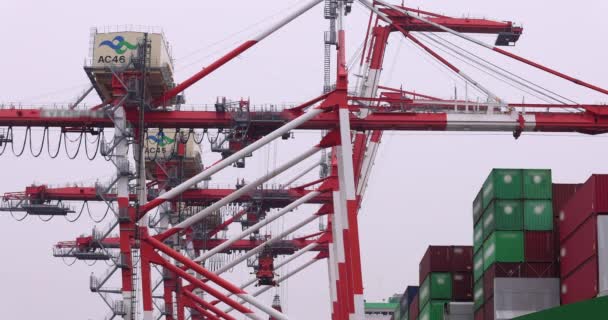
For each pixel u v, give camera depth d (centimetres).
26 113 15400
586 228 13575
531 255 15050
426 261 17775
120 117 15400
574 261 14062
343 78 14862
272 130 15625
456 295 17262
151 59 15562
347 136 14725
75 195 19588
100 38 15675
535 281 14912
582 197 13750
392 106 15562
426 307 17700
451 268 17362
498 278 14988
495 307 14950
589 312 9519
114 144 15425
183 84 15650
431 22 16962
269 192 19238
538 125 15400
